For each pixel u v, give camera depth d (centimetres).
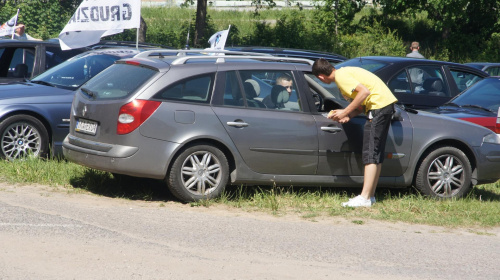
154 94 1237
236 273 873
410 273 936
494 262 1025
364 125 1353
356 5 6594
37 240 945
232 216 1211
